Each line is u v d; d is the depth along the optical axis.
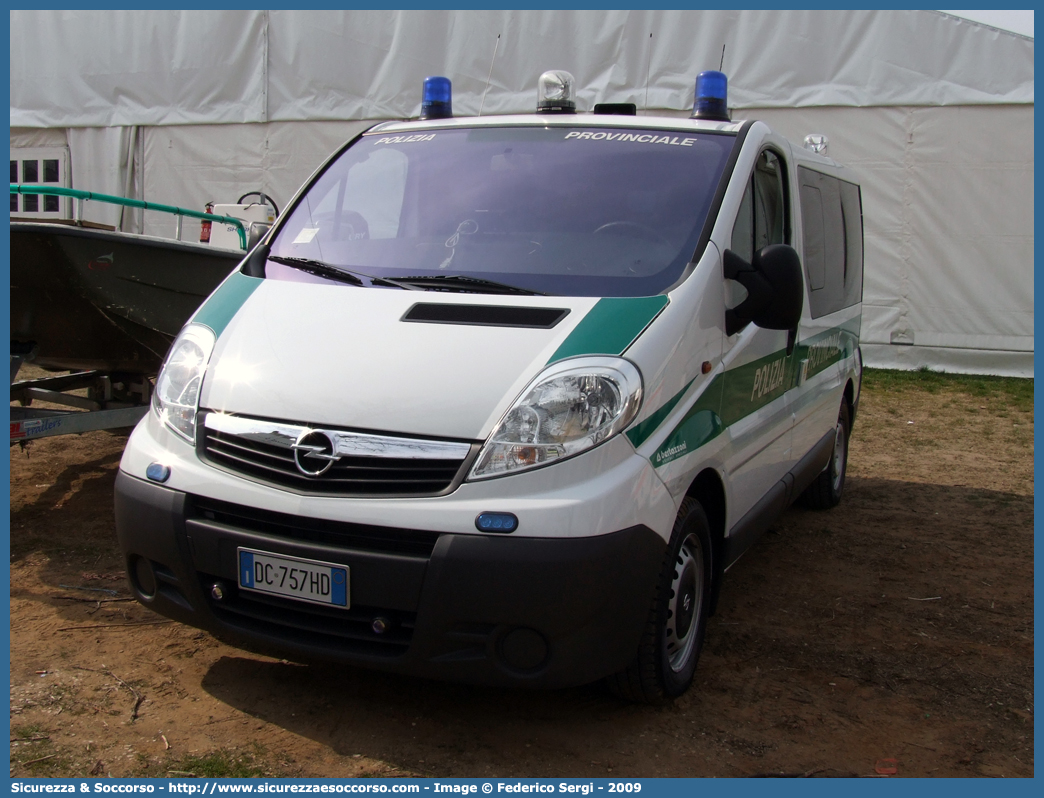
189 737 2.81
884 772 2.81
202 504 2.83
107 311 4.59
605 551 2.55
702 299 3.06
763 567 4.73
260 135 13.02
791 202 4.21
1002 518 5.80
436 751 2.80
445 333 2.84
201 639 3.50
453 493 2.56
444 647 2.58
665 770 2.76
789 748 2.92
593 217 3.34
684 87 11.84
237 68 13.00
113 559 4.34
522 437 2.58
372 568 2.57
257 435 2.77
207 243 6.40
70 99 13.89
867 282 11.85
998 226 11.32
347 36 12.57
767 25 11.65
